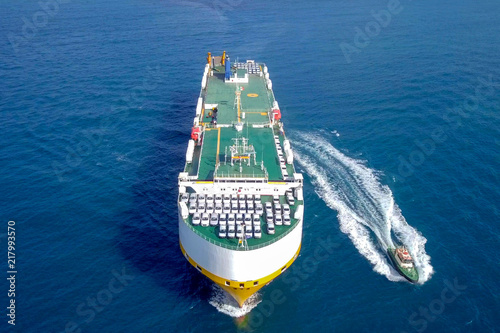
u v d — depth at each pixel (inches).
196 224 2938.0
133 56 7500.0
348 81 6294.3
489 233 3491.6
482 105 5423.2
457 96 5664.4
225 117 4229.8
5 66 6924.2
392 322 2802.7
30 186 4104.3
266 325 2795.3
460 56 6983.3
